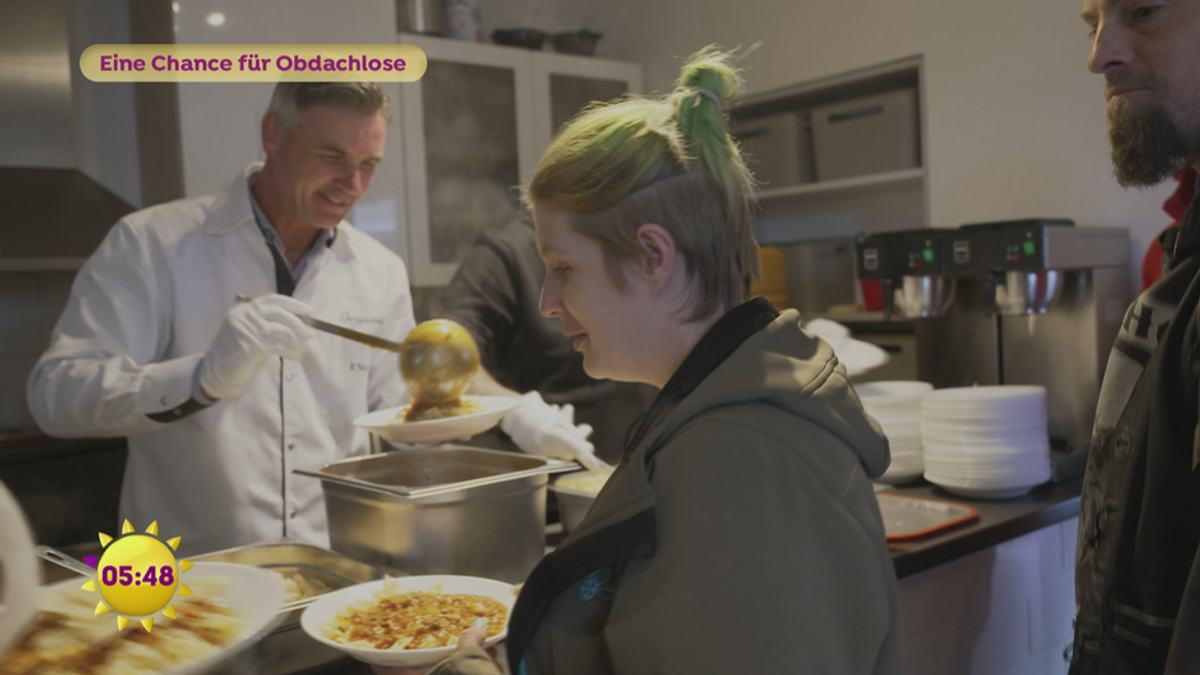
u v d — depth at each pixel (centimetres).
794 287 399
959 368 231
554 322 226
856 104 333
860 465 71
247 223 171
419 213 331
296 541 132
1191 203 97
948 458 168
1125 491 92
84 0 317
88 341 156
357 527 125
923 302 222
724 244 73
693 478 66
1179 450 86
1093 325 209
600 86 385
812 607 63
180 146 282
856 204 368
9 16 282
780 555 63
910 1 309
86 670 84
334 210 164
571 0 425
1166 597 86
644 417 75
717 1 372
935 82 304
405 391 187
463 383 141
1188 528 85
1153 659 87
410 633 94
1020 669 164
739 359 71
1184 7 91
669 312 73
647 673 64
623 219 71
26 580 75
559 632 72
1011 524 153
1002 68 286
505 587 107
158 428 156
